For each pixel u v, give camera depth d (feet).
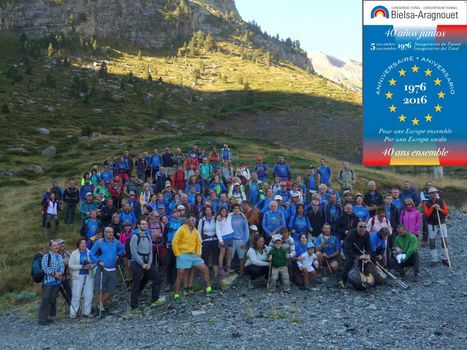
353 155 236.84
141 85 474.90
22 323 41.37
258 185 61.93
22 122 286.66
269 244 44.24
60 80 440.04
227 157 85.30
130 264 45.42
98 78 473.26
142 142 196.75
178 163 83.92
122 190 74.69
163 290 44.86
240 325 33.55
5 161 176.04
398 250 41.86
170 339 32.19
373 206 48.06
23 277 54.80
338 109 385.29
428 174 138.10
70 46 561.84
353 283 39.37
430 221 46.47
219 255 44.70
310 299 38.42
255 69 627.05
